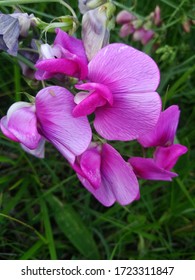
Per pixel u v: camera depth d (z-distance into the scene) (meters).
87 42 0.07
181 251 0.13
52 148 0.13
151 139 0.08
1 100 0.12
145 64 0.07
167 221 0.13
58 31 0.07
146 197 0.13
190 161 0.13
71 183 0.12
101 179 0.08
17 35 0.08
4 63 0.12
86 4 0.08
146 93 0.07
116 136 0.07
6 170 0.12
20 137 0.07
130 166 0.08
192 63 0.13
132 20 0.11
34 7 0.12
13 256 0.12
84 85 0.07
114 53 0.07
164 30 0.12
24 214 0.12
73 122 0.07
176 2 0.13
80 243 0.12
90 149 0.07
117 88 0.07
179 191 0.12
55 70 0.07
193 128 0.13
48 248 0.12
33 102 0.07
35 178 0.12
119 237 0.12
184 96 0.13
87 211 0.12
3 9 0.10
